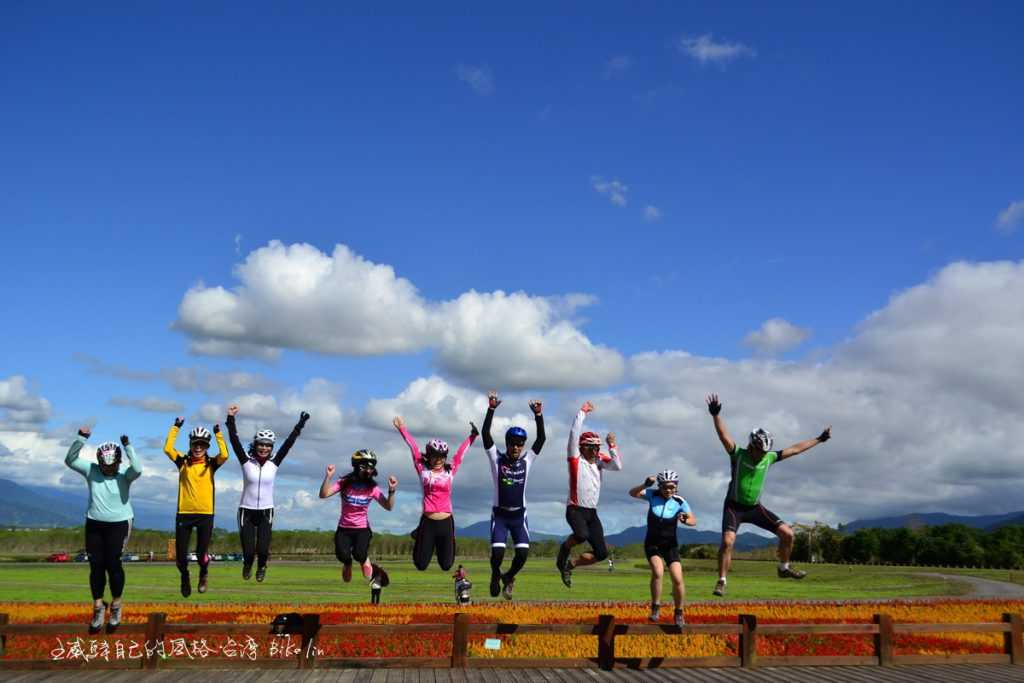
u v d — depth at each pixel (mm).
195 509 14578
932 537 128000
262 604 30594
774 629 14992
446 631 14430
